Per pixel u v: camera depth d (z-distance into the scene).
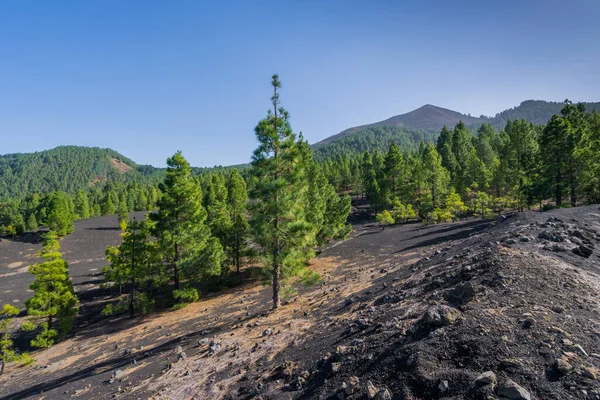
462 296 8.73
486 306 7.68
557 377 4.91
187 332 19.44
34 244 70.50
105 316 30.39
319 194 35.47
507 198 49.78
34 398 14.49
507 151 63.12
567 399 4.46
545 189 34.41
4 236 76.06
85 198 113.88
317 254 36.34
